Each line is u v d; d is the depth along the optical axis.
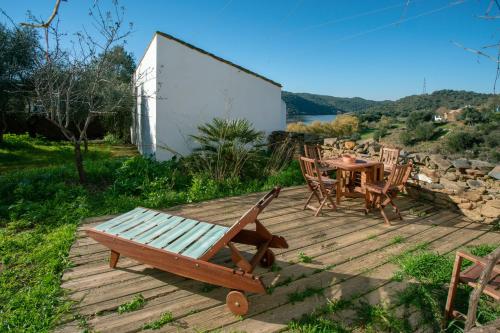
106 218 5.16
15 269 3.53
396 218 5.30
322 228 4.86
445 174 5.75
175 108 8.89
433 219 5.27
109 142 16.09
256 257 3.20
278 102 10.93
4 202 5.62
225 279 2.77
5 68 9.86
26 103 11.39
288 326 2.69
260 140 8.87
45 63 6.54
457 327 2.71
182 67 8.84
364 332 2.67
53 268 3.49
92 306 2.90
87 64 6.92
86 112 10.67
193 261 2.82
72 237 4.31
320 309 2.92
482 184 5.21
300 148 9.05
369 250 4.12
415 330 2.72
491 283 2.60
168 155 8.93
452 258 3.87
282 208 5.80
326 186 5.63
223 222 5.15
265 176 7.82
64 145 13.68
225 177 7.27
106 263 3.68
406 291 3.20
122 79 16.95
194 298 3.06
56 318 2.71
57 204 5.53
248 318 2.79
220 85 9.55
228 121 8.09
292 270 3.60
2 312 2.81
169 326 2.67
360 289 3.24
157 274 3.46
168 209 5.73
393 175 4.96
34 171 7.34
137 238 3.23
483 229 4.88
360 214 5.50
